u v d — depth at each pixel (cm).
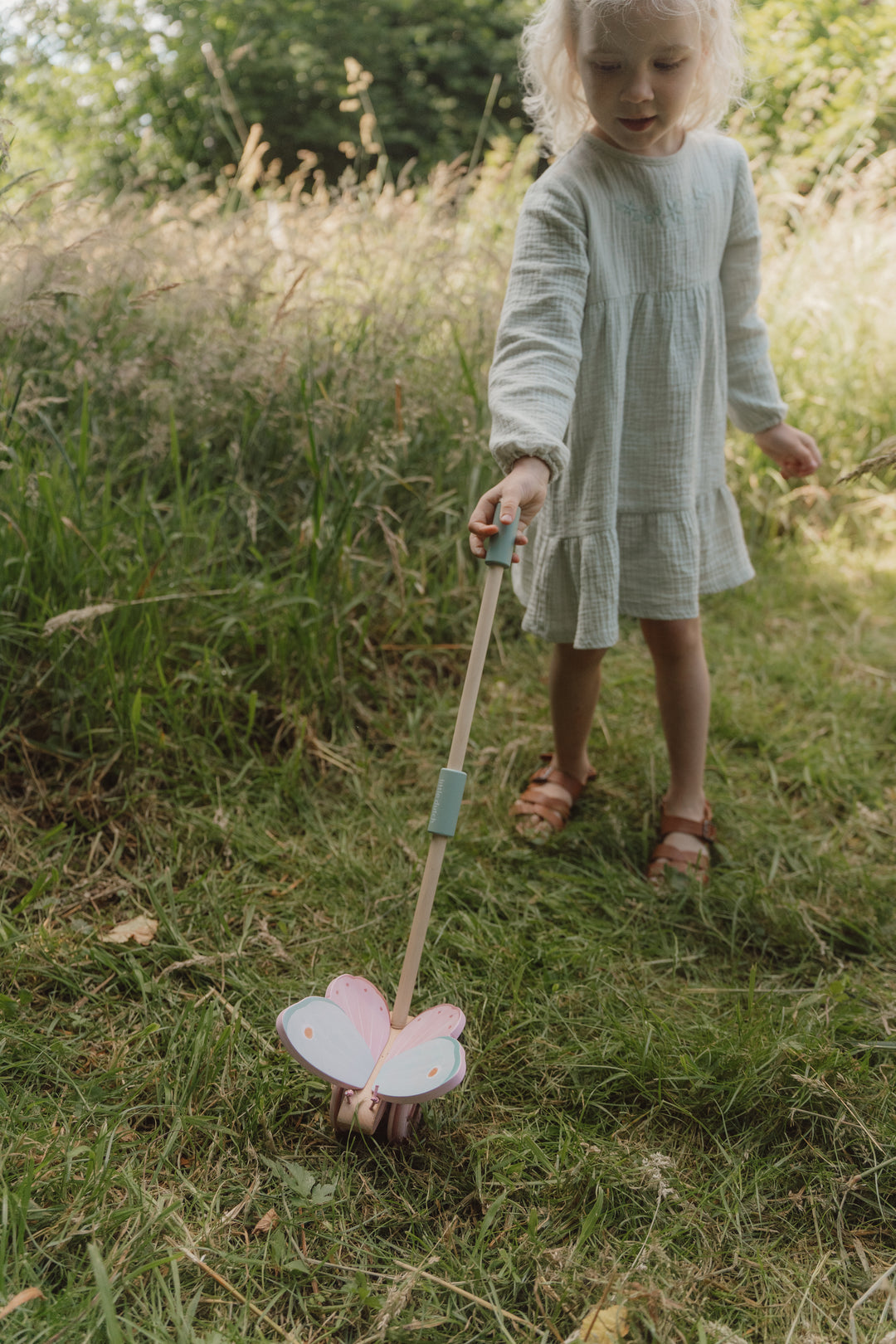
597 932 190
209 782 222
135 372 267
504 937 183
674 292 183
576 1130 146
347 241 346
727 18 173
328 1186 133
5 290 252
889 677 296
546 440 153
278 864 204
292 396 291
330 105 1181
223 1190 135
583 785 232
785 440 208
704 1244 130
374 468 266
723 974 185
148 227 334
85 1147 135
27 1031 156
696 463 194
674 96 167
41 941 174
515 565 214
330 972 176
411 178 1102
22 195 365
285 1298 122
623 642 308
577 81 183
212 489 288
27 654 225
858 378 416
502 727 256
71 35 921
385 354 299
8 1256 120
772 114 693
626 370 186
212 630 247
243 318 314
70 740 220
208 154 986
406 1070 134
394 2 1237
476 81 1230
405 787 235
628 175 179
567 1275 123
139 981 167
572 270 174
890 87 620
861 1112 147
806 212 490
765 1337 119
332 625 257
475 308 323
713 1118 149
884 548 387
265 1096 147
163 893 193
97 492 269
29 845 199
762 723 269
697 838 212
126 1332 112
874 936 192
